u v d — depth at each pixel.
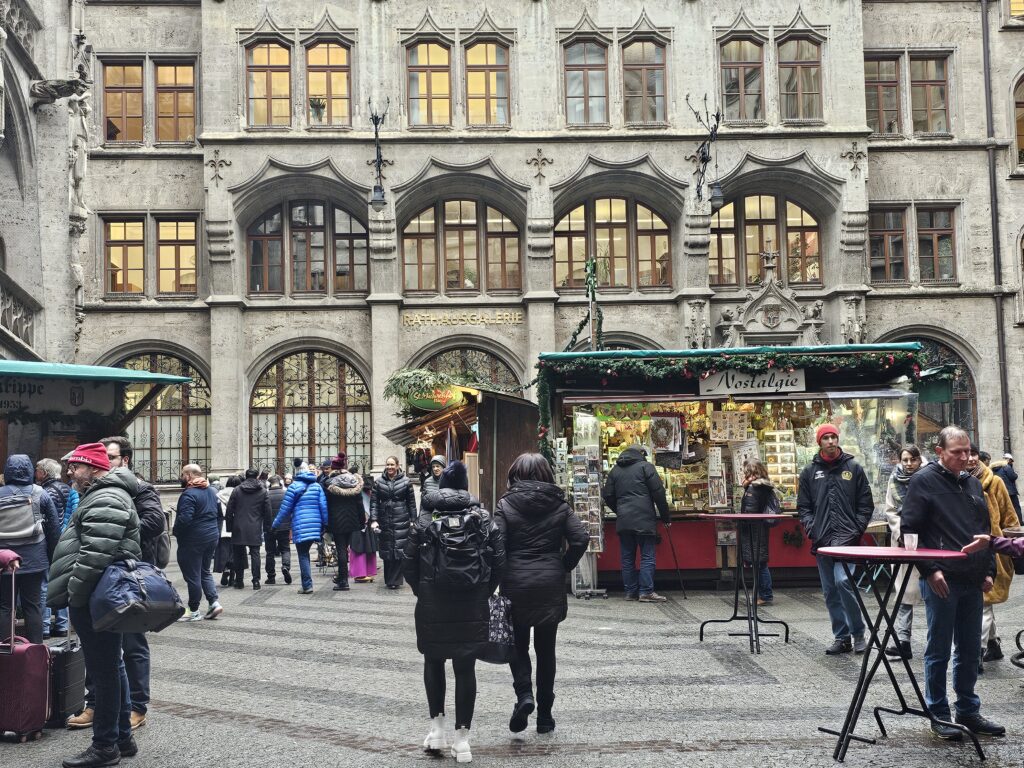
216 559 16.73
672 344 28.47
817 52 28.66
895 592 11.32
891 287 28.92
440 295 28.39
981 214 29.12
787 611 12.48
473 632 6.19
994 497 8.69
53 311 20.05
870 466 14.78
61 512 10.83
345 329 28.16
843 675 8.55
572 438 15.65
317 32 27.86
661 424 15.14
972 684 6.61
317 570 20.23
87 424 13.47
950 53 29.56
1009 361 28.69
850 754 6.17
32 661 6.75
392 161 27.64
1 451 12.66
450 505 6.28
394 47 28.03
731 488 15.06
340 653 9.96
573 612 12.66
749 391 14.83
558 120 28.00
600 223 28.84
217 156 27.38
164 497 27.50
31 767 6.11
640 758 6.14
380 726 7.04
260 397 28.14
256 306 27.95
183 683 8.59
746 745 6.40
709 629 11.11
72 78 19.95
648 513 13.66
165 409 28.00
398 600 14.48
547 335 27.88
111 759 6.11
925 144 29.11
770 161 27.97
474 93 28.25
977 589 6.44
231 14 27.77
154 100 28.61
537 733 6.80
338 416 28.23
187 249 28.50
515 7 28.22
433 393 19.30
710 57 28.31
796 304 27.75
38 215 20.00
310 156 27.56
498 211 28.83
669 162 27.94
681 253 28.19
